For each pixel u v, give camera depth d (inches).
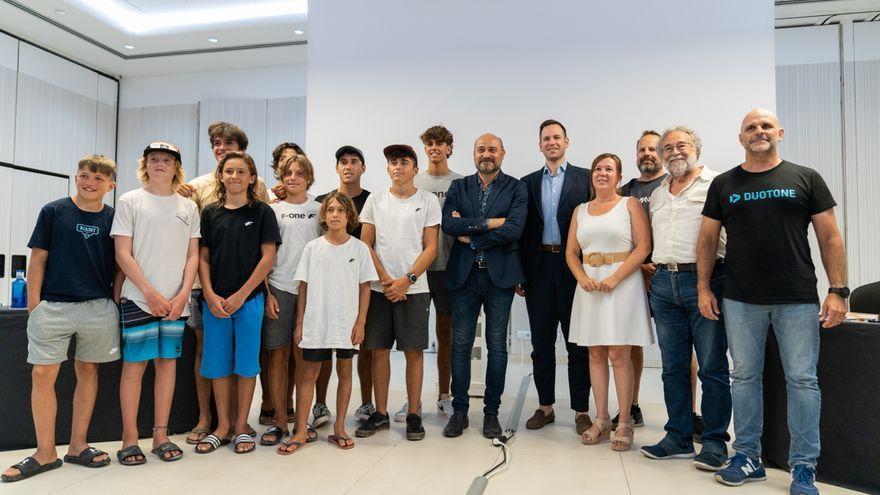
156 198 102.0
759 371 90.7
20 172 275.1
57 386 109.1
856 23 252.2
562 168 125.9
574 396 121.7
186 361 120.2
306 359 105.8
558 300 122.6
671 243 102.0
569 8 169.3
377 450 106.7
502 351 118.0
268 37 274.7
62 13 252.2
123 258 98.0
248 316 106.1
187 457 101.7
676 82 161.0
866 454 86.3
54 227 95.0
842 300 84.3
